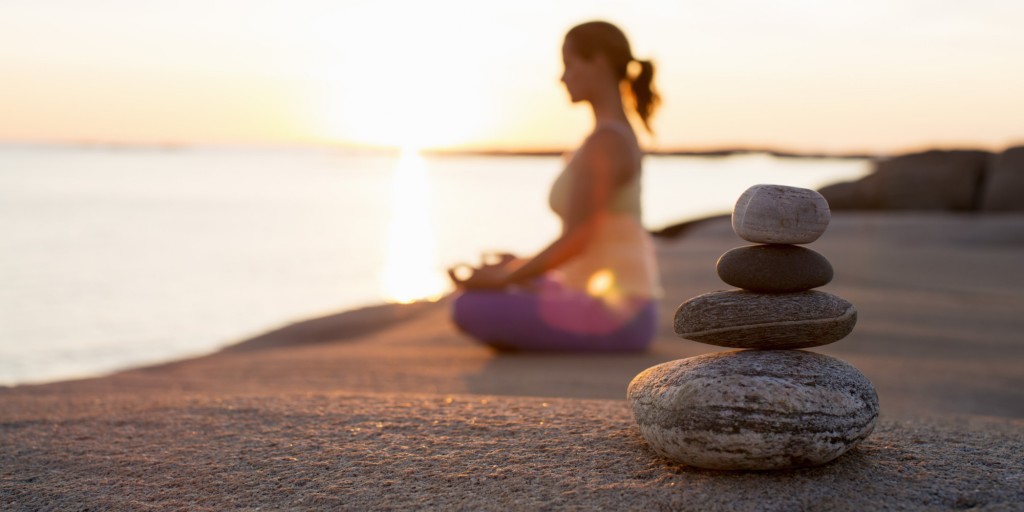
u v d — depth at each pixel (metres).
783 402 1.99
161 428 2.73
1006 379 4.88
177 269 18.88
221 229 28.98
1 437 2.72
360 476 2.15
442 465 2.21
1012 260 13.31
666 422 2.09
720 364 2.12
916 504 1.87
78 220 30.92
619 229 5.08
